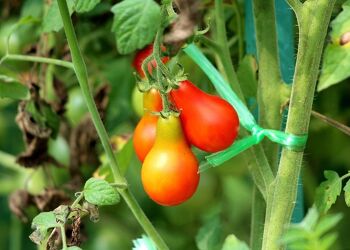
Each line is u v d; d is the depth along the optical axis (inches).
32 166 28.9
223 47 23.1
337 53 23.7
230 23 29.8
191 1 18.9
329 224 15.8
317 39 20.0
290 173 20.9
